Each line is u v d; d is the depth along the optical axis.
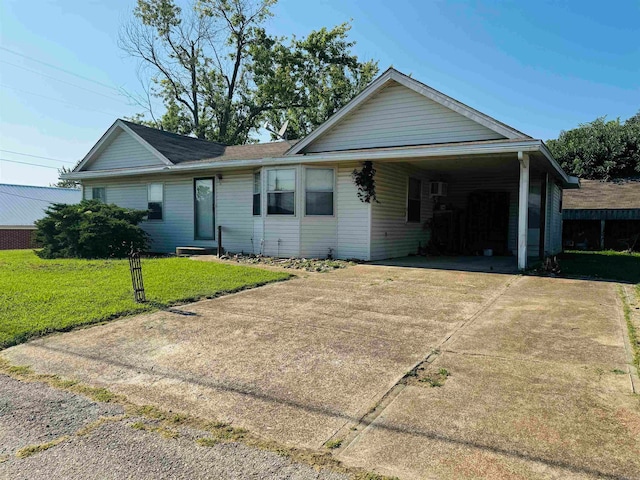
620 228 17.56
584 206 17.50
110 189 15.73
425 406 2.94
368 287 7.15
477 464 2.27
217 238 13.05
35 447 2.52
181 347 4.23
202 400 3.10
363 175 10.72
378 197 11.02
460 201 14.81
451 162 11.30
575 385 3.22
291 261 10.45
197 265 9.51
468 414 2.81
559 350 3.98
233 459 2.38
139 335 4.61
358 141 11.53
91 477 2.23
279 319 5.19
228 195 12.84
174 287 6.89
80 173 15.52
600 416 2.75
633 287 7.16
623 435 2.53
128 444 2.54
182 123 29.91
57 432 2.69
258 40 28.59
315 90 29.36
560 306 5.72
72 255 11.60
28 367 3.78
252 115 30.22
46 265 9.42
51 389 3.32
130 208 15.12
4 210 23.66
